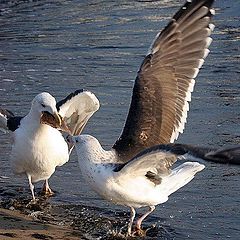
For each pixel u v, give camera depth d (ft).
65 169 51.06
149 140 38.11
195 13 35.83
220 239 40.81
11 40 92.94
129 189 38.06
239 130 57.16
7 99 67.67
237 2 107.76
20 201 46.50
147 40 89.15
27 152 45.03
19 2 120.26
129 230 41.04
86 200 46.24
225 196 45.78
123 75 74.43
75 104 47.47
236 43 85.10
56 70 77.71
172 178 39.29
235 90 67.92
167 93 37.63
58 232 41.47
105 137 56.18
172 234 41.39
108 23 100.63
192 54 36.58
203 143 54.54
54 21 103.71
